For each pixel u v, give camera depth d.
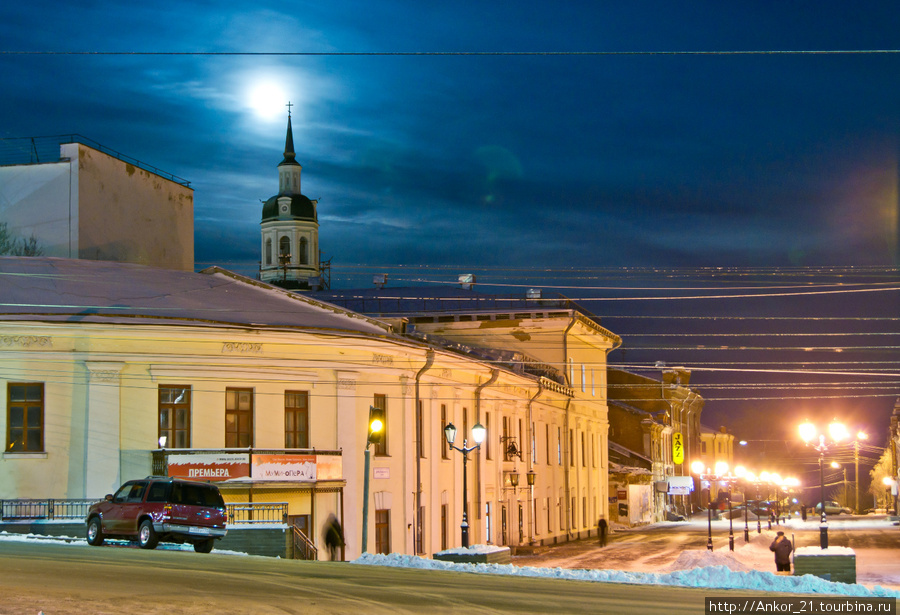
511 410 53.66
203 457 33.06
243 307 38.00
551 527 60.88
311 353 36.81
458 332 67.38
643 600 17.61
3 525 29.45
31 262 39.31
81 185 42.88
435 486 42.94
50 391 33.00
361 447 37.88
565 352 66.38
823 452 33.97
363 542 29.41
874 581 34.25
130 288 37.47
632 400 100.88
